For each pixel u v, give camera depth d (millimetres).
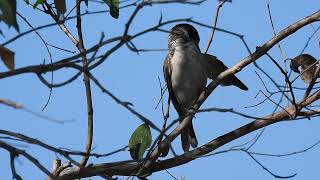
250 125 10297
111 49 6176
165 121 10070
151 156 9680
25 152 6508
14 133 6496
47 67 6281
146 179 9898
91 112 10156
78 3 10477
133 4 6242
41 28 6352
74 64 6316
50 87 6254
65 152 6559
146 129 9648
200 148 10180
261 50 10227
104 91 6332
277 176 7984
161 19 6168
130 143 9633
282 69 9461
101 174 8148
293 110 10156
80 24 10758
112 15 8141
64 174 9078
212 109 7020
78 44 10820
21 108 5668
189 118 10320
